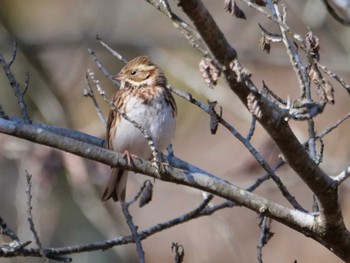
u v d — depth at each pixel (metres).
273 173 6.97
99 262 13.54
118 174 9.16
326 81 6.24
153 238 15.14
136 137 9.26
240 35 16.56
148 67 9.69
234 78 5.94
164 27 17.33
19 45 15.30
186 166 7.89
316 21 15.15
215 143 15.88
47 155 12.22
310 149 6.87
